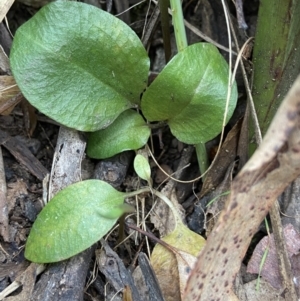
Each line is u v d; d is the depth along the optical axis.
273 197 0.08
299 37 0.12
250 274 0.13
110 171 0.13
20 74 0.12
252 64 0.13
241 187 0.08
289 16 0.12
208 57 0.12
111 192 0.12
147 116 0.13
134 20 0.16
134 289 0.11
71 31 0.12
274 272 0.12
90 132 0.13
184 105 0.12
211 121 0.12
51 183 0.13
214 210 0.13
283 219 0.13
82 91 0.12
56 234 0.11
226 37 0.16
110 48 0.12
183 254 0.12
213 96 0.12
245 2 0.16
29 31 0.12
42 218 0.11
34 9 0.16
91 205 0.11
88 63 0.12
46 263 0.12
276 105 0.13
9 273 0.12
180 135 0.13
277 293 0.12
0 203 0.13
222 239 0.08
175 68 0.12
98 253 0.12
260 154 0.07
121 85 0.13
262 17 0.12
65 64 0.12
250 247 0.13
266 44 0.13
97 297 0.12
